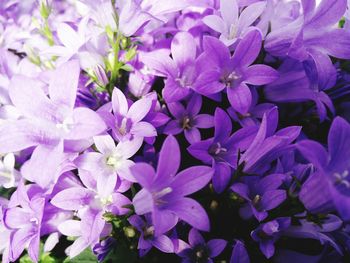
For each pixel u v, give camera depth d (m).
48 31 0.22
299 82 0.19
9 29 0.23
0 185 0.21
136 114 0.17
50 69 0.22
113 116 0.17
